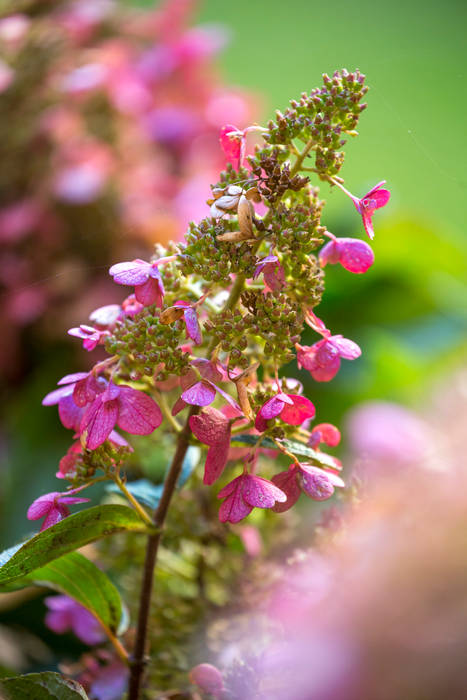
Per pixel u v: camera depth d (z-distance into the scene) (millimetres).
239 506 833
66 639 1133
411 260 1774
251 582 1021
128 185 1591
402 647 726
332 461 869
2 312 1524
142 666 906
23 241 1583
